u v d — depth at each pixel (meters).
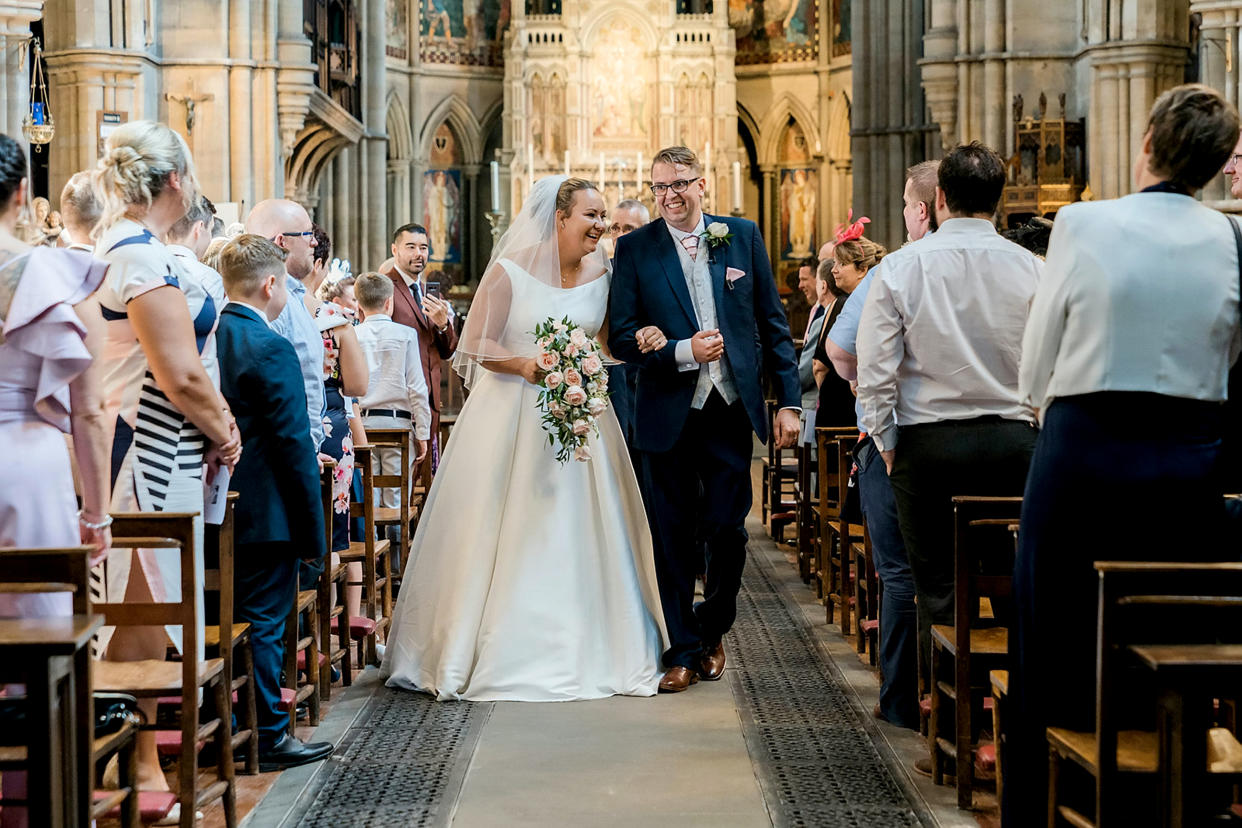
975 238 4.91
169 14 14.33
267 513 5.03
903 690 5.60
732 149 28.95
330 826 4.45
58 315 3.57
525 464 6.31
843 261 7.46
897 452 5.01
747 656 6.98
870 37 24.48
